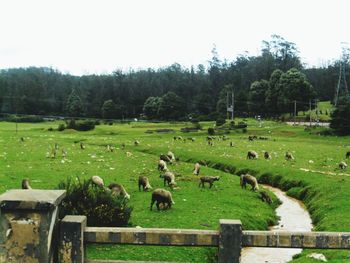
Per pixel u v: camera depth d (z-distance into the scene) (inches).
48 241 345.7
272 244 360.8
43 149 2591.0
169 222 981.8
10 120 6707.7
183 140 3725.4
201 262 750.5
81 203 777.6
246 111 6899.6
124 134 4655.5
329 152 2726.4
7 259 346.6
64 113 7839.6
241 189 1528.1
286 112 6200.8
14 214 345.4
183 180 1630.2
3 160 2015.3
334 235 357.7
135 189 1402.6
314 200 1422.2
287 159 2304.4
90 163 2000.5
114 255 729.0
